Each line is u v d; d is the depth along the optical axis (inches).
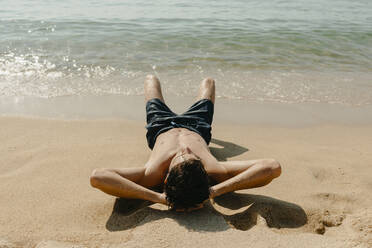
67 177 118.3
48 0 561.3
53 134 153.9
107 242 84.0
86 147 142.1
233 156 139.0
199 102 140.4
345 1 724.0
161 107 137.9
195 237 84.7
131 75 240.2
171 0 636.7
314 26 416.8
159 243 82.2
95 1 576.7
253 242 83.7
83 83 223.0
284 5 624.4
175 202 93.4
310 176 123.0
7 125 160.4
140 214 95.4
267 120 181.0
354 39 358.3
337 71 266.5
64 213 97.7
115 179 96.8
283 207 102.3
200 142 116.6
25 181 114.6
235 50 307.9
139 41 323.6
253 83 233.9
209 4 602.9
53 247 80.0
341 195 110.5
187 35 348.8
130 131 161.5
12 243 83.6
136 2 588.4
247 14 503.5
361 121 183.2
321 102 206.8
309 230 96.0
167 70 252.8
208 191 93.7
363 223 93.4
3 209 98.1
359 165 133.5
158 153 110.0
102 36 336.2
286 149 147.1
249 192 112.6
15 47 290.8
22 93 202.4
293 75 253.4
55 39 319.9
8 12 439.8
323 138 162.1
